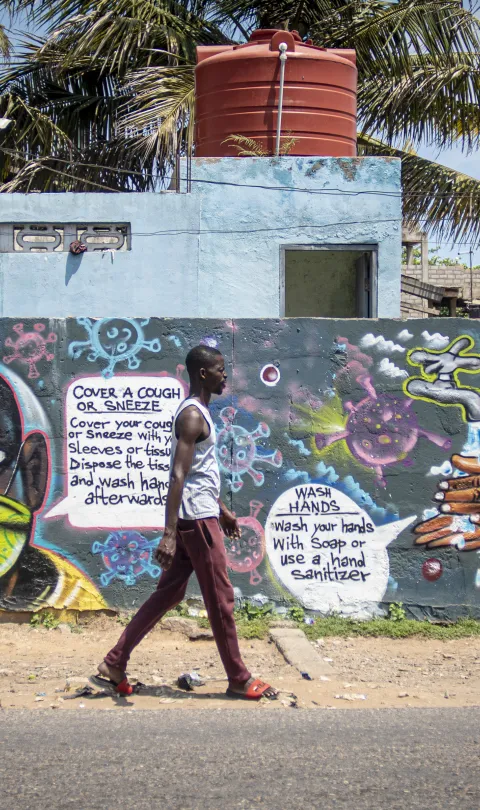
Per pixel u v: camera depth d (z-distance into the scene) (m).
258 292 9.62
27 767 4.06
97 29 14.51
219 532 4.96
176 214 9.59
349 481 6.97
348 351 6.99
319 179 9.65
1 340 6.91
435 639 6.68
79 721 4.70
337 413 6.99
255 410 6.97
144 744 4.34
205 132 10.48
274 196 9.62
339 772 4.02
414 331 7.00
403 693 5.32
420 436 6.99
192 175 9.60
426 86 14.77
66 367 6.92
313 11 15.92
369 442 6.99
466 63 14.88
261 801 3.71
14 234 9.66
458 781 3.94
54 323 6.92
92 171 15.27
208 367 4.98
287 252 10.14
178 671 5.79
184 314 9.59
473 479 6.98
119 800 3.72
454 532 6.97
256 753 4.23
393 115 15.16
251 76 10.15
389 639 6.68
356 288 11.38
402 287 16.69
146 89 13.88
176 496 4.78
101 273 9.55
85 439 6.91
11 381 6.90
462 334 7.00
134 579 6.89
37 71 15.68
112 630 6.80
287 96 10.16
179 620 6.71
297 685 5.44
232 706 4.99
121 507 6.90
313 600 6.94
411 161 15.06
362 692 5.36
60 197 9.55
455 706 5.07
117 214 9.56
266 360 6.98
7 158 15.10
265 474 6.95
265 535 6.93
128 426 6.92
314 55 10.21
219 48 10.76
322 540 6.95
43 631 6.75
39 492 6.88
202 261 9.59
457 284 22.59
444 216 14.75
